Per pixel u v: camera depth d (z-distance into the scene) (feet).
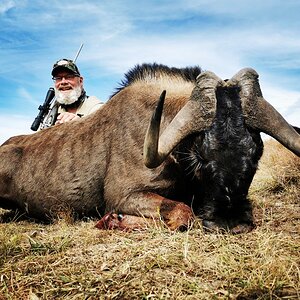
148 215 4.42
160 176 4.65
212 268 3.18
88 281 3.05
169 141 4.07
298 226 4.31
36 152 5.86
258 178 7.23
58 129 5.99
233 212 3.98
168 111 4.86
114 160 5.01
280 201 5.77
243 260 3.27
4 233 4.57
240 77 4.17
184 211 4.25
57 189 5.51
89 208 5.41
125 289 2.90
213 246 3.62
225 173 3.79
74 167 5.41
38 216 5.88
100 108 5.69
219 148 3.85
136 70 5.50
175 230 4.00
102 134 5.33
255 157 3.96
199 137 4.06
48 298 2.89
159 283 2.96
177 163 4.50
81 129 5.64
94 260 3.48
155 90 5.15
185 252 3.35
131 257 3.45
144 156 3.87
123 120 5.13
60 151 5.61
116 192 4.83
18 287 3.06
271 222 4.53
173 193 4.67
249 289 2.79
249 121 4.00
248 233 3.94
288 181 6.61
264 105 4.10
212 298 2.69
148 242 3.75
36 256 3.67
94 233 4.36
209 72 4.18
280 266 3.03
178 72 5.25
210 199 3.97
